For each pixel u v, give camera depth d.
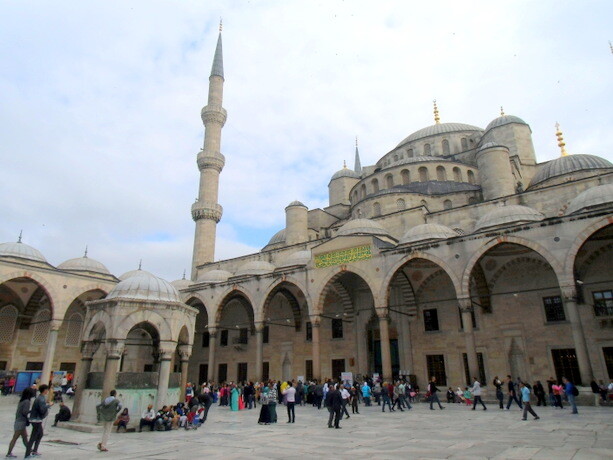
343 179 56.16
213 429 15.14
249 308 40.94
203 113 53.41
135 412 15.41
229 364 40.91
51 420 18.02
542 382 26.69
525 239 23.64
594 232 21.84
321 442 11.66
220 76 55.25
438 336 30.98
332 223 48.28
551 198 30.28
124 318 15.94
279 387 28.20
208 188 50.56
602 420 15.09
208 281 41.28
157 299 16.81
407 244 29.42
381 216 36.38
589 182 29.16
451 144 48.91
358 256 29.70
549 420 15.52
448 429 13.96
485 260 29.86
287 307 39.06
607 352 25.09
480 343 29.22
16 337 36.78
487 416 17.58
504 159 35.75
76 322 40.47
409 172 41.72
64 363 38.91
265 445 11.29
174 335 17.02
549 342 27.03
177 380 18.03
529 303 28.27
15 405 27.02
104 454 10.45
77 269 40.53
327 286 31.12
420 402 26.03
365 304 34.59
